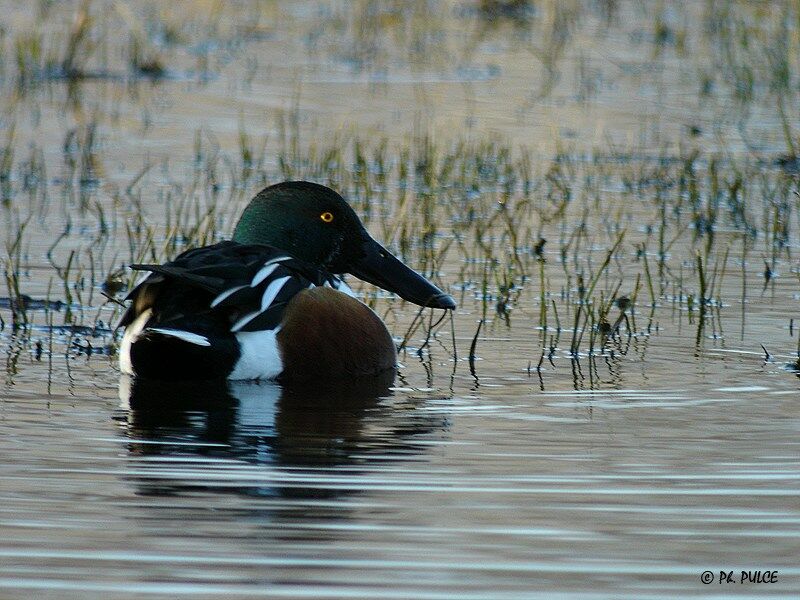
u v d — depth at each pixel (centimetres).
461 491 819
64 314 1269
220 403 1001
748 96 2356
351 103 2292
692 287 1380
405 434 927
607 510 792
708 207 1667
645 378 1073
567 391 1038
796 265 1473
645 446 901
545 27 2933
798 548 744
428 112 2234
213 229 1488
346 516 779
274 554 729
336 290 1103
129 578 700
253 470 850
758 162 1952
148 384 1048
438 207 1748
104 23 2733
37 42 2533
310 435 923
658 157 1991
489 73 2545
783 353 1145
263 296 1055
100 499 801
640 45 2788
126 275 1396
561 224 1664
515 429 940
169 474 843
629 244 1569
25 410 974
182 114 2223
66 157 1956
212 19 2972
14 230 1578
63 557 723
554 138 2081
